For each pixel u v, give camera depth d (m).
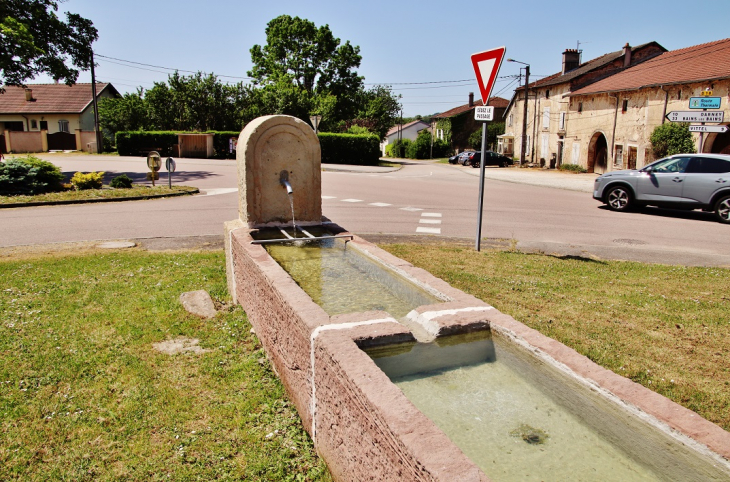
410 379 2.91
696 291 6.11
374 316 3.15
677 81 21.44
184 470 2.93
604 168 29.89
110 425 3.36
